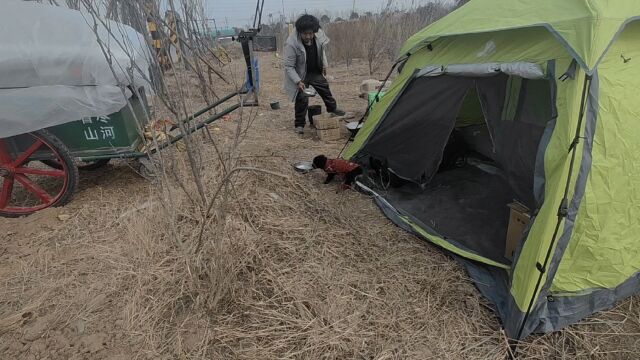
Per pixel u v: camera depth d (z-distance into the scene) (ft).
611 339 7.22
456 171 14.26
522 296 7.00
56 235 9.80
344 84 30.55
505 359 6.77
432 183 13.39
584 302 7.42
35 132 9.82
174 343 6.91
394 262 9.09
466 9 10.82
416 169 12.78
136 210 10.42
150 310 7.52
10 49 8.98
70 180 10.57
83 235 9.81
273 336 6.99
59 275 8.46
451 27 10.47
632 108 7.09
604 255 7.20
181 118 8.00
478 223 10.89
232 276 7.91
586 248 7.04
